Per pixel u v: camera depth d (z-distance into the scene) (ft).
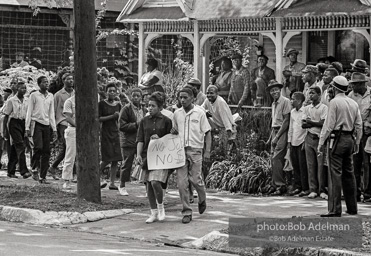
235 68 82.53
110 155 67.26
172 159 53.42
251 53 101.45
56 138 78.64
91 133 59.77
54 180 74.59
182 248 47.24
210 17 82.53
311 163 62.64
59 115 73.77
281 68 78.07
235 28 82.43
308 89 63.57
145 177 54.70
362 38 86.22
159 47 113.91
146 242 49.24
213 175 69.46
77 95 59.77
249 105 81.00
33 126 71.77
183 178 53.72
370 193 60.64
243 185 66.33
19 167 77.05
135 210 58.70
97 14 116.06
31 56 116.37
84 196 59.82
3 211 57.26
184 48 114.93
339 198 52.54
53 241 46.91
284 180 65.62
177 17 85.71
